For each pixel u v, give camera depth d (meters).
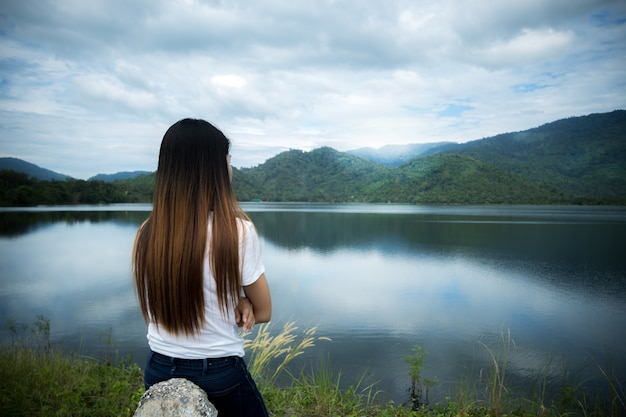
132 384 4.71
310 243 48.44
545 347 13.17
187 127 1.29
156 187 1.29
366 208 158.00
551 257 37.91
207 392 1.28
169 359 1.26
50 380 4.23
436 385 8.95
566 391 5.89
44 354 5.39
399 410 4.39
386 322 15.90
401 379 9.41
